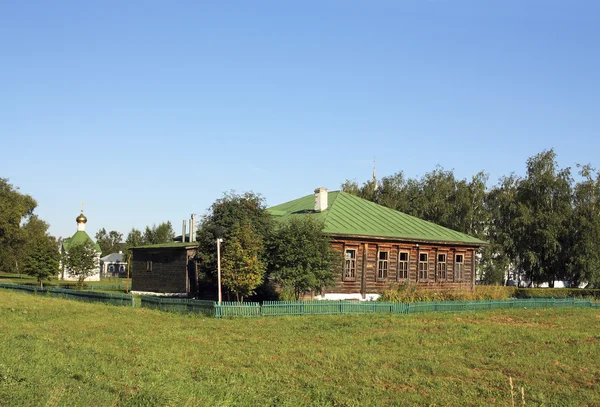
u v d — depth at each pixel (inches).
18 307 1250.0
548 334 991.6
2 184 3506.4
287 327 976.9
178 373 589.0
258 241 1279.5
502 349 820.6
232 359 685.9
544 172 2492.6
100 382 501.0
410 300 1467.8
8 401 415.8
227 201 1407.5
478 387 596.4
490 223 2623.0
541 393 580.4
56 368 554.6
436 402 537.6
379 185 3125.0
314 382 583.2
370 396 540.4
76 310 1202.6
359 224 1628.9
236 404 478.9
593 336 1006.4
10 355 597.9
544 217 2432.3
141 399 444.5
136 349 731.4
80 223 3420.3
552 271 2488.9
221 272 1275.8
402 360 713.6
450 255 1807.3
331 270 1322.6
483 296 1681.8
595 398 578.2
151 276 1903.3
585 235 2347.4
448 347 824.3
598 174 2454.5
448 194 2773.1
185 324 991.6
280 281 1282.0
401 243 1670.8
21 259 3472.0
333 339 863.1
